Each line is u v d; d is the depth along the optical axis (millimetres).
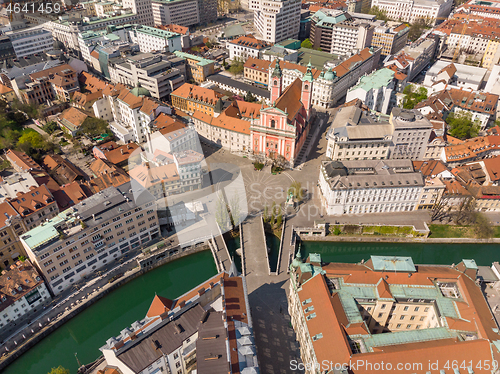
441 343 93500
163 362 96188
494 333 98125
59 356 122188
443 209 167250
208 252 153125
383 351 89938
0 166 191000
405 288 111000
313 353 94562
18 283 120688
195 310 104625
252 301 127938
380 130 189500
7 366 115500
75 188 159500
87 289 133000
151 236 151500
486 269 129250
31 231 126875
